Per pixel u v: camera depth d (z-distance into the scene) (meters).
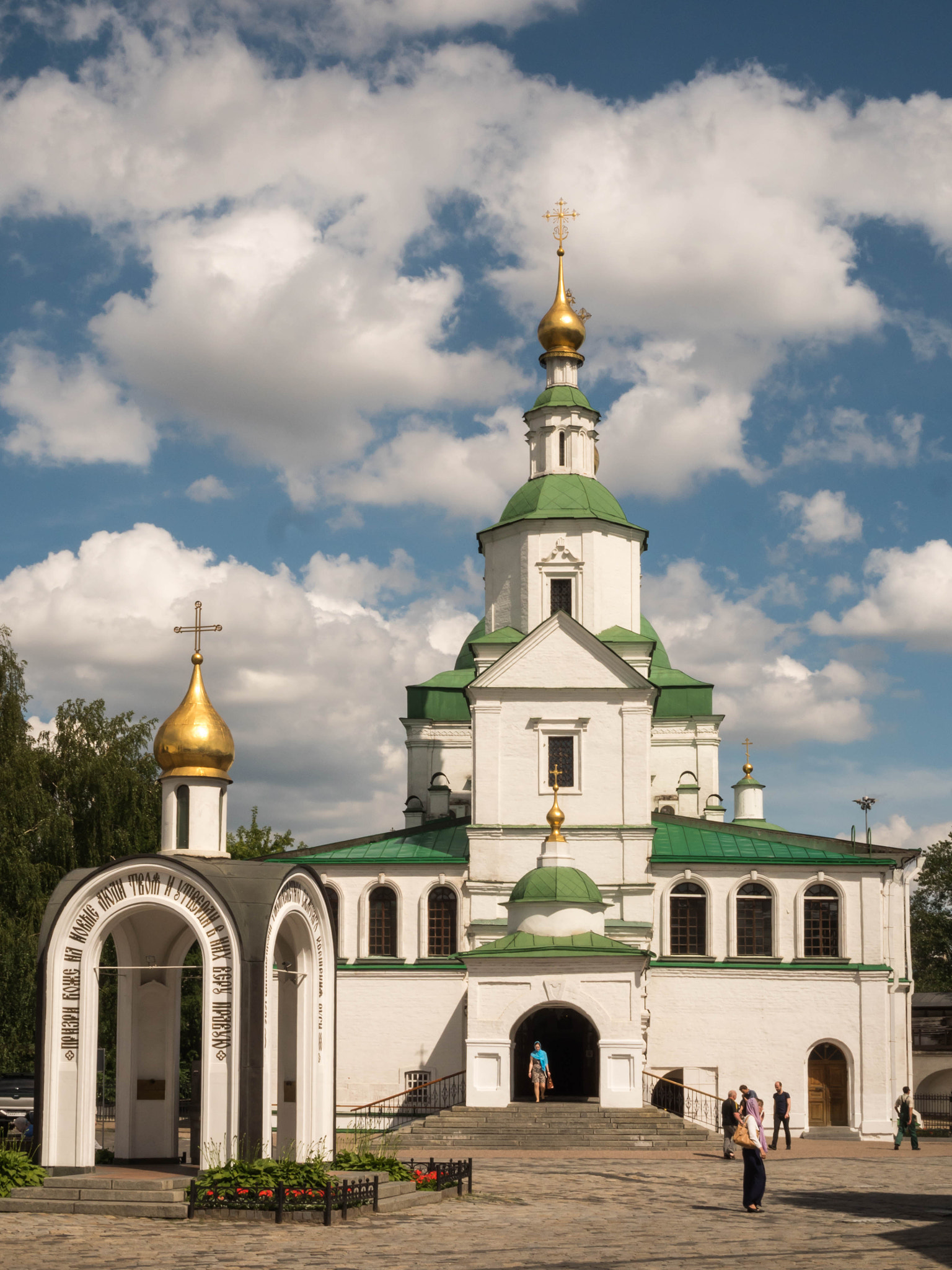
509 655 61.50
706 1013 58.34
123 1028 32.91
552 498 69.25
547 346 72.69
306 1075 31.92
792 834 62.06
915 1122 50.66
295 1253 23.55
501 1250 24.28
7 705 60.88
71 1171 29.61
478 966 51.66
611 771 60.59
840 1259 23.62
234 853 88.56
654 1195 33.47
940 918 101.69
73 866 63.12
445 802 72.00
